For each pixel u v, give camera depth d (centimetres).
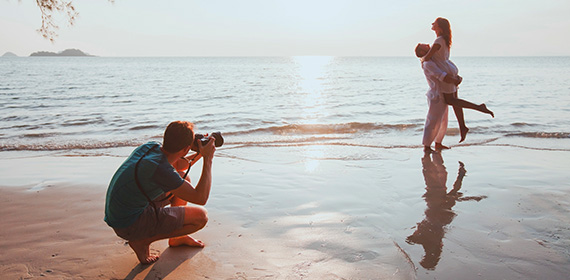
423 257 291
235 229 345
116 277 264
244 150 675
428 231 338
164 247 312
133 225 261
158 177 249
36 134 852
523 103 1379
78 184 484
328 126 915
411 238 324
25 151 691
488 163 573
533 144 714
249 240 322
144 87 2373
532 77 3328
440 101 634
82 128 940
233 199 423
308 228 346
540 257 289
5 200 422
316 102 1538
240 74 4419
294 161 593
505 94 1739
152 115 1172
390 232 336
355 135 823
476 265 279
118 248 309
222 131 898
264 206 402
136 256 296
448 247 307
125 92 2002
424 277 262
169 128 257
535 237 325
